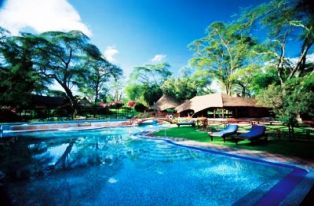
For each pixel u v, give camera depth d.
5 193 5.61
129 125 25.86
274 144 9.98
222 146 9.98
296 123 12.09
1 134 17.55
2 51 29.92
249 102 28.03
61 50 37.44
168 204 4.86
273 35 25.92
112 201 5.11
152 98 47.81
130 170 7.52
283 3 21.30
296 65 24.69
